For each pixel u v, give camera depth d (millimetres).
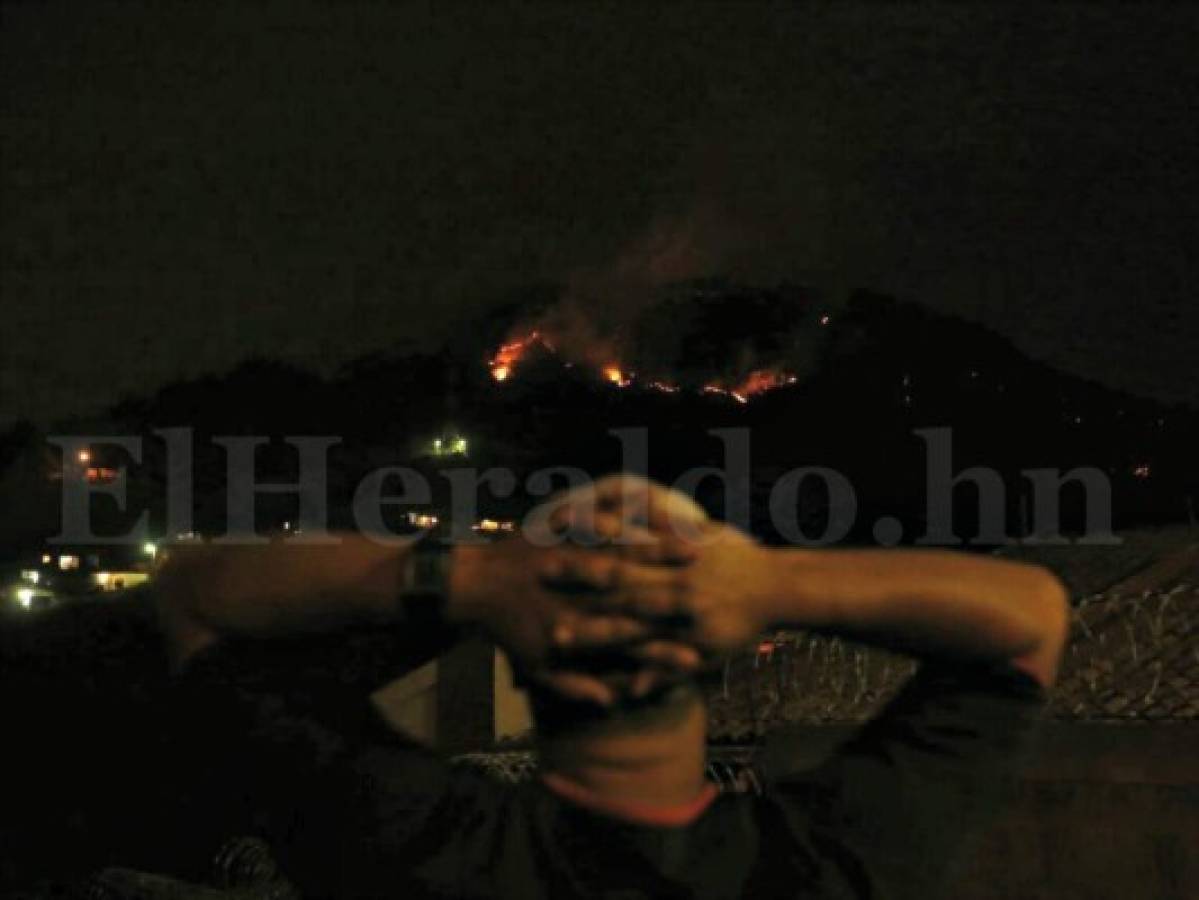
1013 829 5957
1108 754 5961
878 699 6215
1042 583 977
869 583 934
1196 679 6609
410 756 1058
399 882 1007
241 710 1011
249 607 948
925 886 1000
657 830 970
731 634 907
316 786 1027
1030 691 992
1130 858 5836
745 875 987
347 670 1025
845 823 994
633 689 916
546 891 979
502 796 1035
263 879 2961
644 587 883
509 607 919
